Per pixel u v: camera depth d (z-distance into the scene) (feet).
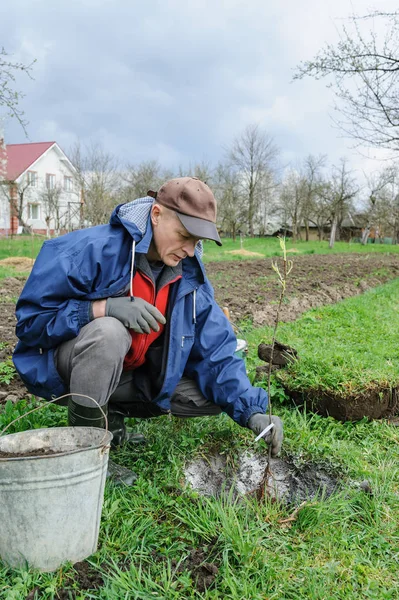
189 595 6.28
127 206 8.05
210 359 8.63
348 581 6.70
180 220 7.51
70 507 6.21
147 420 10.62
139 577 6.33
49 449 7.16
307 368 12.25
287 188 165.48
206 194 7.63
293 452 9.75
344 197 126.52
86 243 7.67
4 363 13.76
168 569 6.45
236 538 6.97
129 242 7.91
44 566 6.31
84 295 7.72
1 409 10.96
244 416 8.49
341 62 40.34
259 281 35.32
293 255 72.33
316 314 22.16
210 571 6.59
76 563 6.52
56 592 6.04
